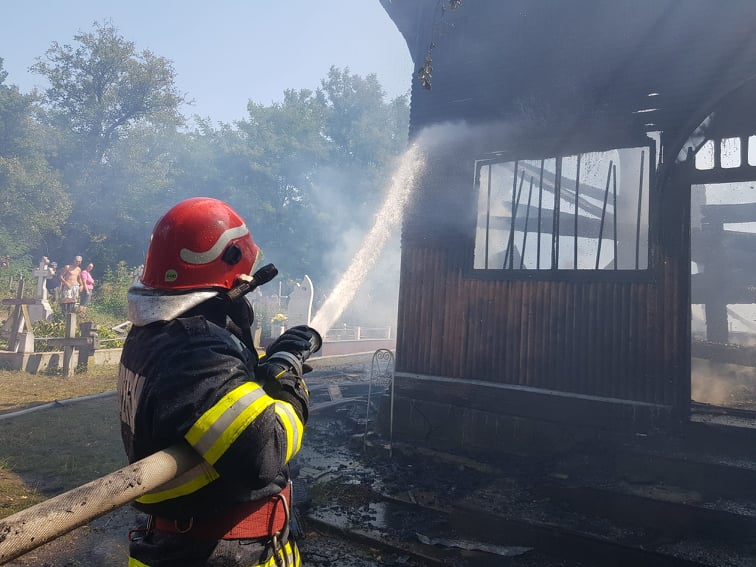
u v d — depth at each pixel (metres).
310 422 7.95
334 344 16.48
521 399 6.06
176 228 1.55
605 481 4.77
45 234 38.66
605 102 5.86
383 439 6.54
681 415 5.25
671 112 5.50
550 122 6.17
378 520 4.68
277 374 1.51
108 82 42.84
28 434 7.00
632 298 5.58
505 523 4.37
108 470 5.76
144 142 43.91
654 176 5.59
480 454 5.92
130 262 44.62
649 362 5.45
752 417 5.42
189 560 1.46
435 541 4.29
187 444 1.32
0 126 36.97
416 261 6.88
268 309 21.62
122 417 1.53
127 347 1.58
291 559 1.69
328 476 5.67
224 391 1.32
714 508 4.11
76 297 18.62
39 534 1.04
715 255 10.26
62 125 42.44
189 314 1.54
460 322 6.54
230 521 1.50
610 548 3.98
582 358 5.79
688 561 3.72
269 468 1.31
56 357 12.12
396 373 6.84
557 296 5.98
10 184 34.25
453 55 6.84
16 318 12.09
